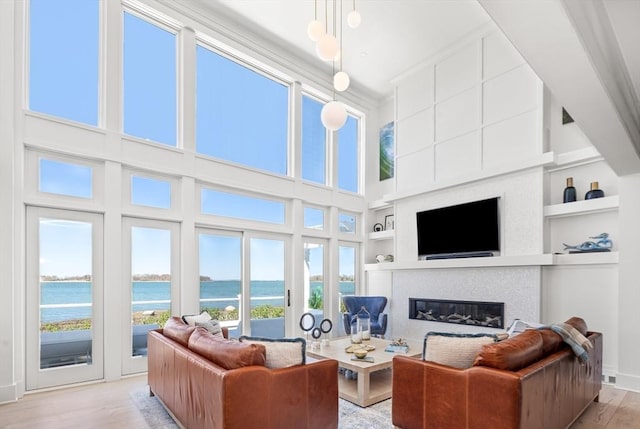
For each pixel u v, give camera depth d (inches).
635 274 162.7
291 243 250.2
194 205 201.8
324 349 163.6
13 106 145.6
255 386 83.7
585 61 84.7
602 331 174.6
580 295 181.8
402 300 257.3
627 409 133.6
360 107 300.4
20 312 144.9
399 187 272.8
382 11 203.0
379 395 134.8
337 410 98.1
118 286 169.8
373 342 181.3
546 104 202.5
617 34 123.7
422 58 251.1
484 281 211.8
